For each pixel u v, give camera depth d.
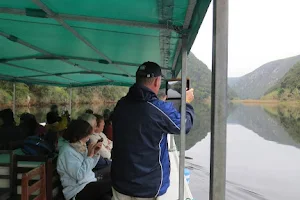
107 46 4.56
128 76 8.89
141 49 4.59
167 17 2.67
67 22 3.28
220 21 1.22
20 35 4.13
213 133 1.24
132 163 1.91
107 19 2.99
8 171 2.83
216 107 1.23
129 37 3.84
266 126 47.22
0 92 30.47
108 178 3.49
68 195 3.04
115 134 2.02
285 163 17.84
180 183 2.83
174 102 2.44
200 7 2.10
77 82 12.29
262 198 11.15
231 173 15.12
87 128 3.12
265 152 22.28
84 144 3.18
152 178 1.92
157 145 1.93
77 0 2.55
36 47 4.97
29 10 2.92
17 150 3.33
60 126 6.31
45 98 37.66
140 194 1.92
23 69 7.97
